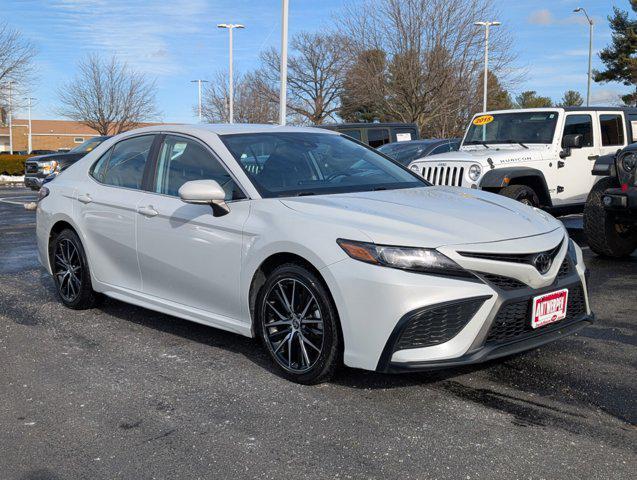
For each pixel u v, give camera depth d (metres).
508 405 3.66
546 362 4.30
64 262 5.80
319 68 46.12
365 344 3.60
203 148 4.75
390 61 30.52
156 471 3.04
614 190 6.90
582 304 4.16
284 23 18.61
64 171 6.10
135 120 47.50
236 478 2.97
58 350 4.73
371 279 3.54
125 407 3.74
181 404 3.76
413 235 3.63
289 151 4.79
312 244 3.78
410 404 3.69
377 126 16.11
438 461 3.07
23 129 85.62
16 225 12.37
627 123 10.24
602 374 4.09
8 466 3.12
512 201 4.54
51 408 3.75
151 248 4.85
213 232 4.38
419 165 9.16
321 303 3.78
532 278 3.72
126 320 5.44
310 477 2.96
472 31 29.84
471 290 3.54
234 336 4.95
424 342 3.55
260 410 3.65
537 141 9.40
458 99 30.28
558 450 3.15
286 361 4.07
